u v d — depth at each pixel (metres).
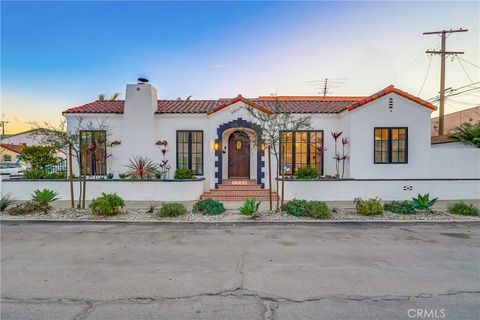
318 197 12.16
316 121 13.99
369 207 9.27
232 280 4.53
